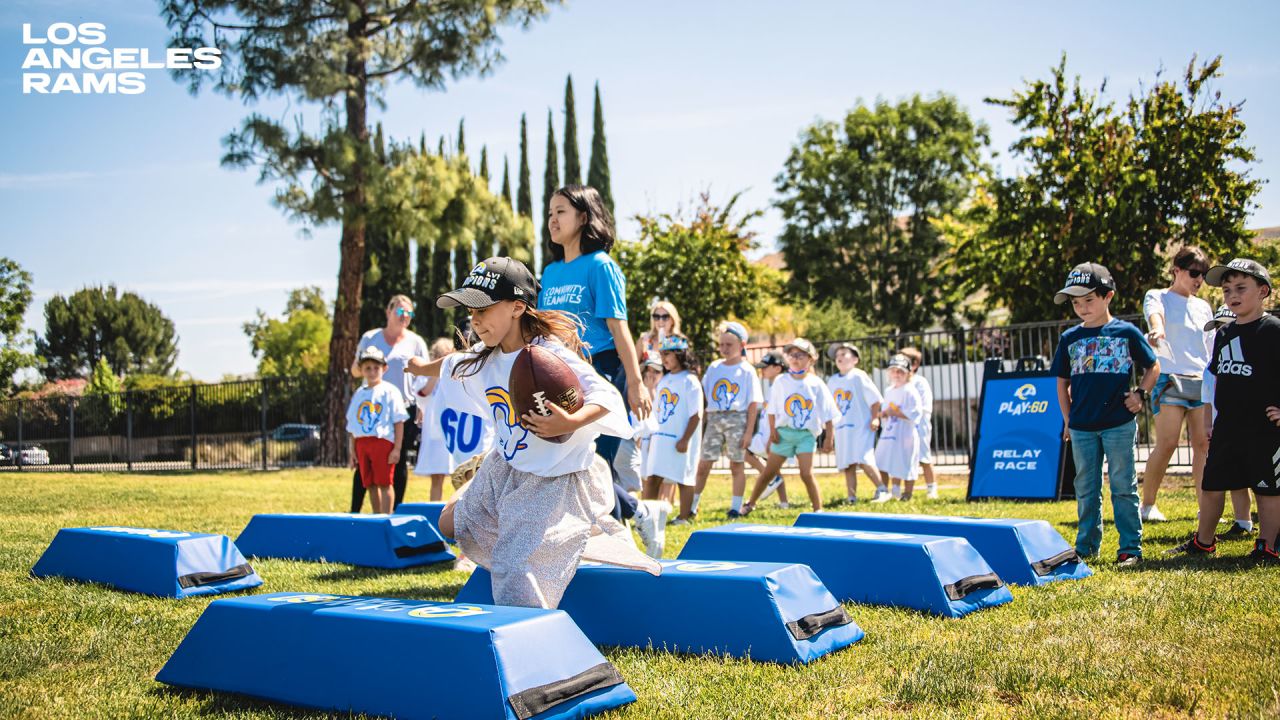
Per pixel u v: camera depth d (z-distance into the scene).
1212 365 4.93
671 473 7.40
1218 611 3.46
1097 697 2.53
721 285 22.31
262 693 2.70
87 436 22.80
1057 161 17.80
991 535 4.31
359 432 6.91
